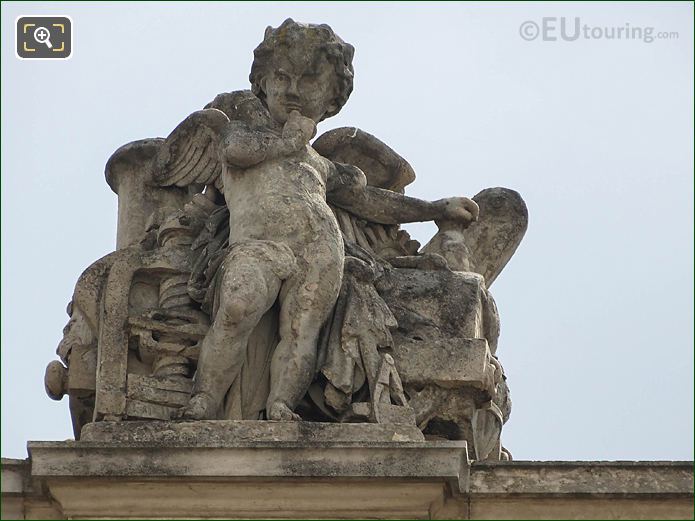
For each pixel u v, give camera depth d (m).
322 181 28.56
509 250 30.20
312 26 29.06
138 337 27.77
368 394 27.44
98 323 28.25
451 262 29.38
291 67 28.84
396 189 30.70
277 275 27.39
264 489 25.98
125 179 30.47
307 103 28.86
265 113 29.66
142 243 29.31
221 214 28.92
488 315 28.94
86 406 28.30
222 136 28.55
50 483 25.95
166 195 30.27
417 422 27.48
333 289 27.66
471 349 27.72
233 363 27.09
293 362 27.28
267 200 27.94
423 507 26.02
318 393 27.47
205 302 27.80
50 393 28.41
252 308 27.03
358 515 26.02
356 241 29.39
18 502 26.20
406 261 28.95
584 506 26.27
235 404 27.22
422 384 27.61
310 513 26.00
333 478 25.89
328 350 27.56
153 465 25.91
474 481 26.27
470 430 27.64
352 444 26.00
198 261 28.30
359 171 29.56
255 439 26.33
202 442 26.05
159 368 27.66
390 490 26.00
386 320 27.81
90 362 28.19
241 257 27.34
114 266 28.33
